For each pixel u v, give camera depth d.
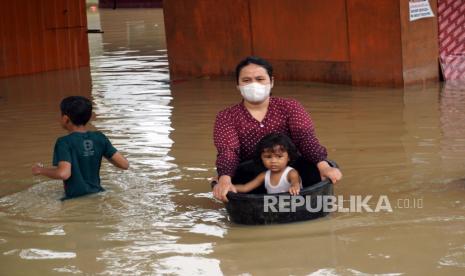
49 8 15.19
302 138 5.54
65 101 6.17
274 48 12.39
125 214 5.64
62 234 5.25
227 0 12.76
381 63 11.16
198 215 5.58
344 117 9.05
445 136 7.75
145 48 18.81
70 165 5.99
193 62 13.49
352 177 6.41
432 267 4.43
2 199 6.10
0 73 14.43
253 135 5.57
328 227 5.20
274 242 4.95
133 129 8.81
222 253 4.79
